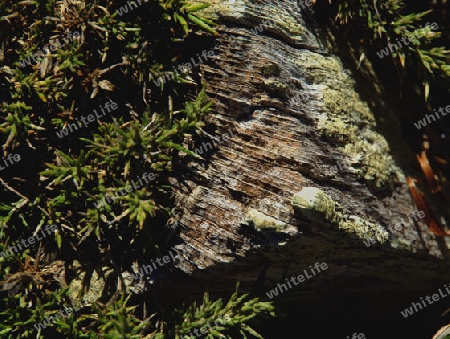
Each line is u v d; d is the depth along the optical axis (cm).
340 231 291
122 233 295
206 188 296
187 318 295
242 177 294
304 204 281
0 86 294
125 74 299
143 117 288
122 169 288
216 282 306
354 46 335
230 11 298
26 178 297
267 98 297
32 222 296
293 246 290
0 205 289
